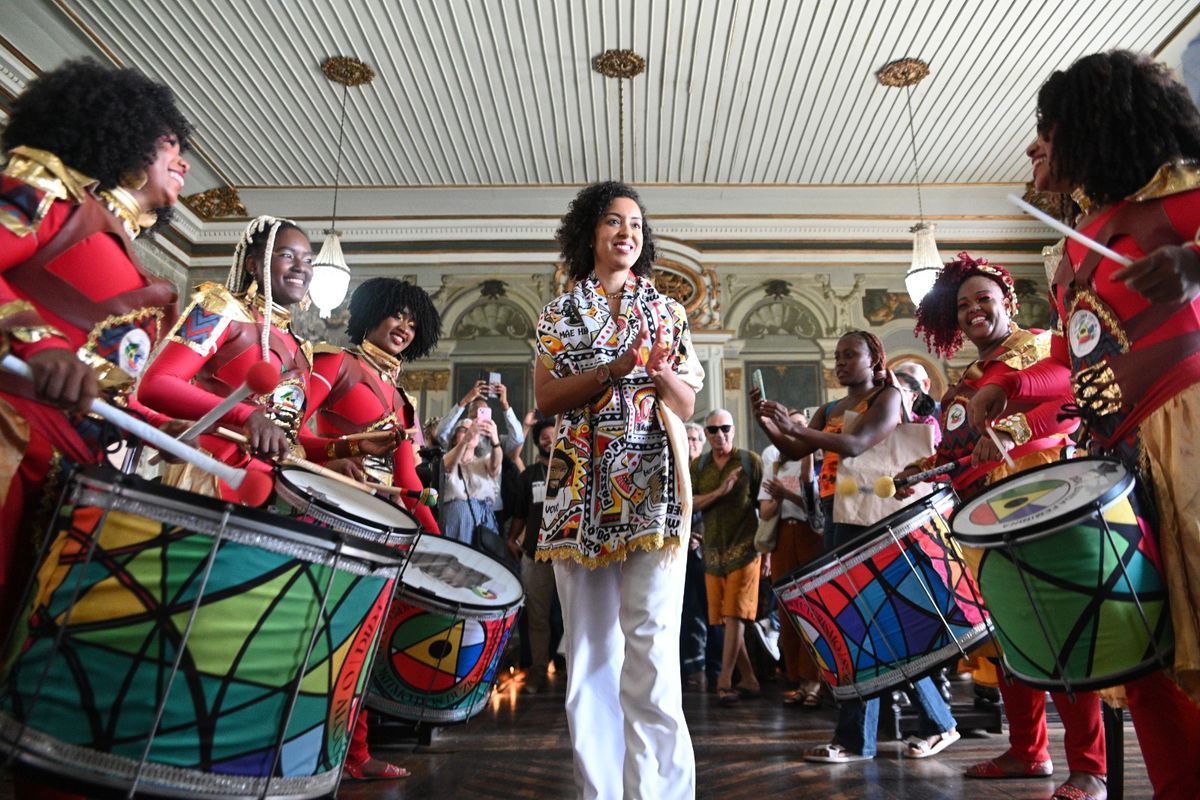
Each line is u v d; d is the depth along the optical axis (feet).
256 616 4.23
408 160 27.91
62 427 4.70
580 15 20.97
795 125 25.86
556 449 6.30
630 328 6.39
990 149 27.32
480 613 8.64
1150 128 5.11
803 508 13.98
